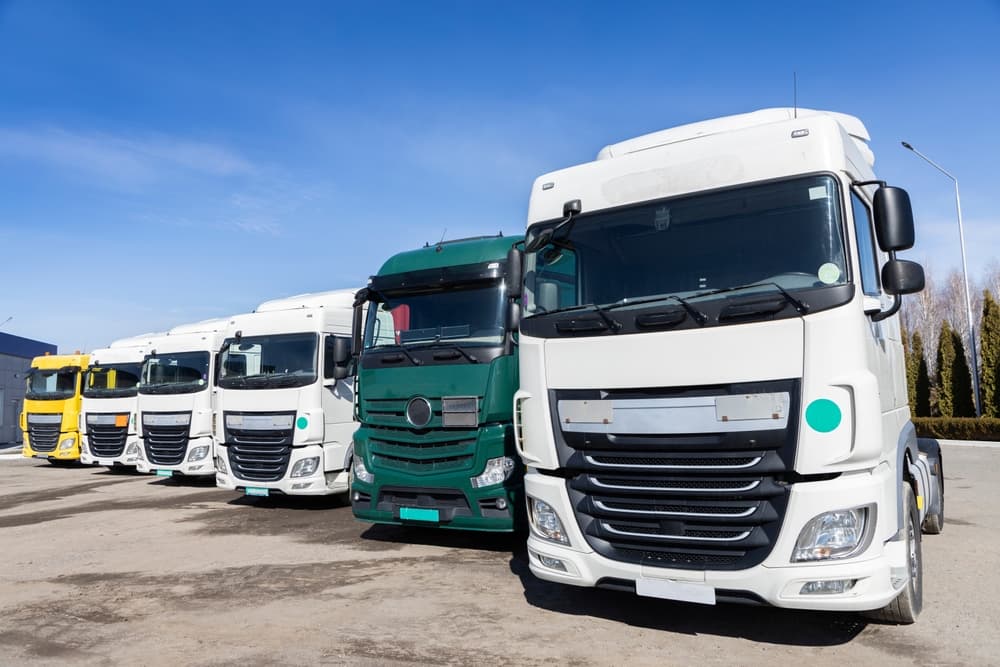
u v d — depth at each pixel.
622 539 4.64
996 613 5.14
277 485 10.30
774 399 4.19
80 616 5.60
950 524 8.62
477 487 7.10
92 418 16.42
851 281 4.17
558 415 4.95
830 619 5.07
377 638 4.90
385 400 7.73
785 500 4.17
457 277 7.64
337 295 11.47
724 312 4.36
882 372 4.55
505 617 5.29
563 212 5.32
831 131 4.50
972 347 26.83
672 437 4.48
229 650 4.75
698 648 4.57
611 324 4.73
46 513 11.20
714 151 4.82
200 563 7.35
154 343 14.02
